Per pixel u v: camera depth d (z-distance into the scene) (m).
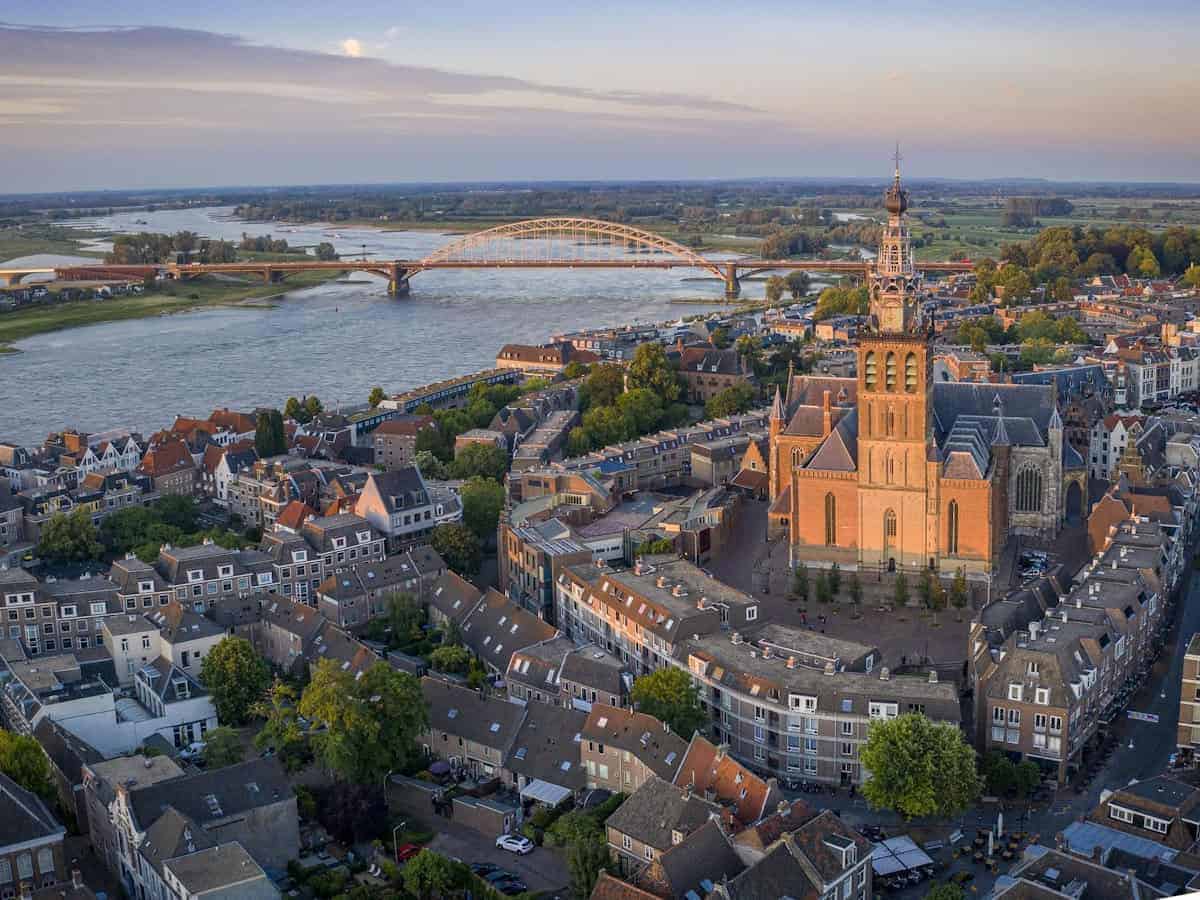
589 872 166.00
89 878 179.00
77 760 192.25
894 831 183.38
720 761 179.12
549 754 199.88
